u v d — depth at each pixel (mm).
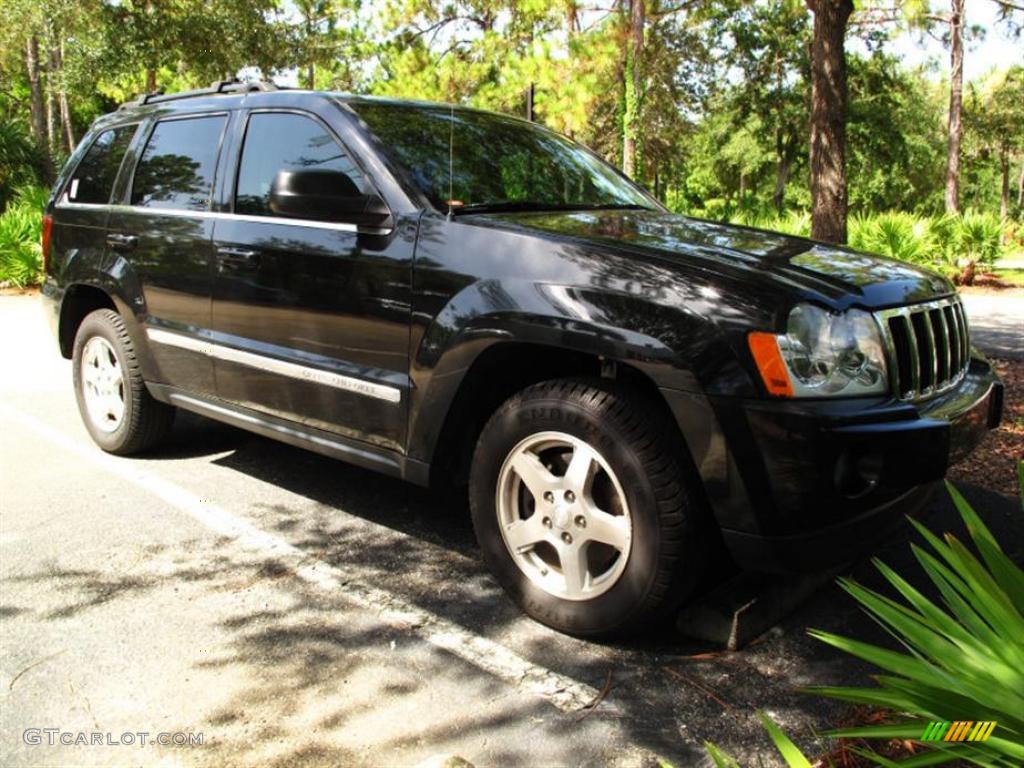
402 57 18969
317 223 3715
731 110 40781
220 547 3893
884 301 2961
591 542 3055
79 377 5242
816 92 8695
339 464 5055
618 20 14875
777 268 2957
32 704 2709
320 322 3707
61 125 37344
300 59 22516
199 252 4254
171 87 23016
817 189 8797
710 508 2852
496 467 3211
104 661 2953
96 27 20141
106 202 4980
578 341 2879
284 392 3930
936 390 3174
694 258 2949
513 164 4078
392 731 2586
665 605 2877
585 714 2674
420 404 3357
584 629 3043
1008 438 5438
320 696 2760
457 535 4062
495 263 3166
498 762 2449
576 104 14727
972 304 12648
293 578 3598
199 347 4309
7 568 3660
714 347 2688
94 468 4941
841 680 2854
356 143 3703
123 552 3828
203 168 4395
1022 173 63906
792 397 2650
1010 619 1932
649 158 32188
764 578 3279
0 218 15234
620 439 2836
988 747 1736
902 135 40094
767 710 2689
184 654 3002
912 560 3748
